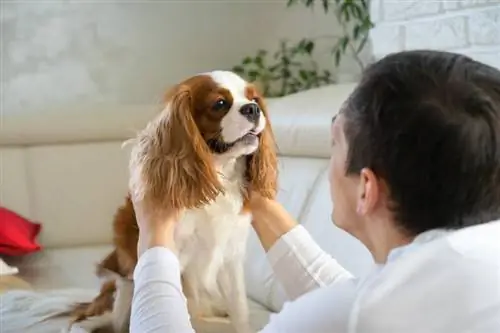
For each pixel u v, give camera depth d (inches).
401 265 32.1
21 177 108.7
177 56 129.9
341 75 125.8
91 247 109.4
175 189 56.6
